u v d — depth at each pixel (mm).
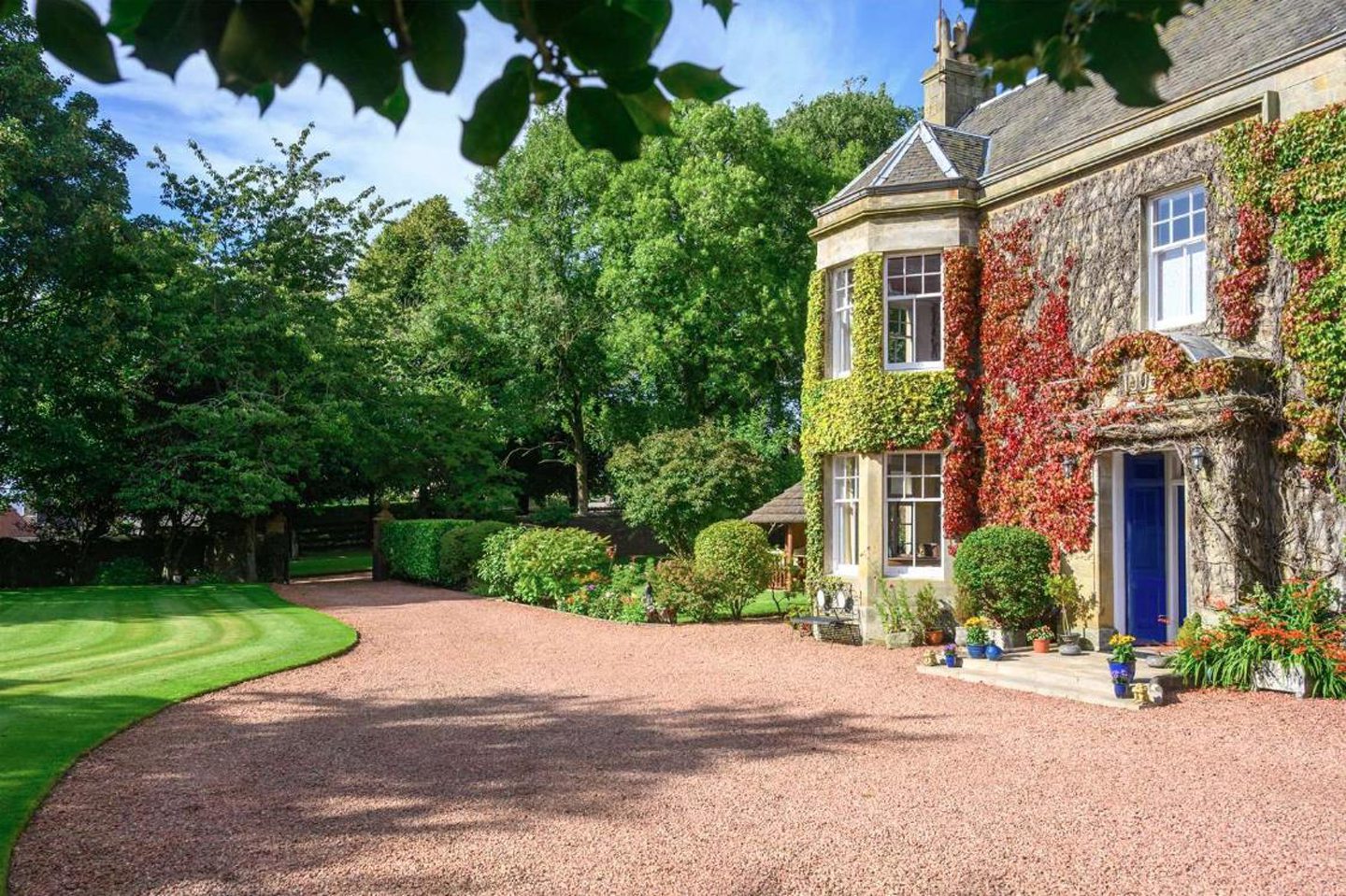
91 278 23625
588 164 30297
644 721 9430
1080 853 5770
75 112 21812
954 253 14742
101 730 8883
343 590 23797
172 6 1062
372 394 28125
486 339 31422
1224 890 5211
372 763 7941
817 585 15930
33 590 22594
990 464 14477
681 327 27797
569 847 5961
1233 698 9852
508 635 15680
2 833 6160
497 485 31766
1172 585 12516
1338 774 7258
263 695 10805
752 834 6152
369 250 40875
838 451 15688
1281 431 10828
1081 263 13203
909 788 7113
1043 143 14492
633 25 1188
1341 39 10258
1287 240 10719
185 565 27672
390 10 1142
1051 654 12203
